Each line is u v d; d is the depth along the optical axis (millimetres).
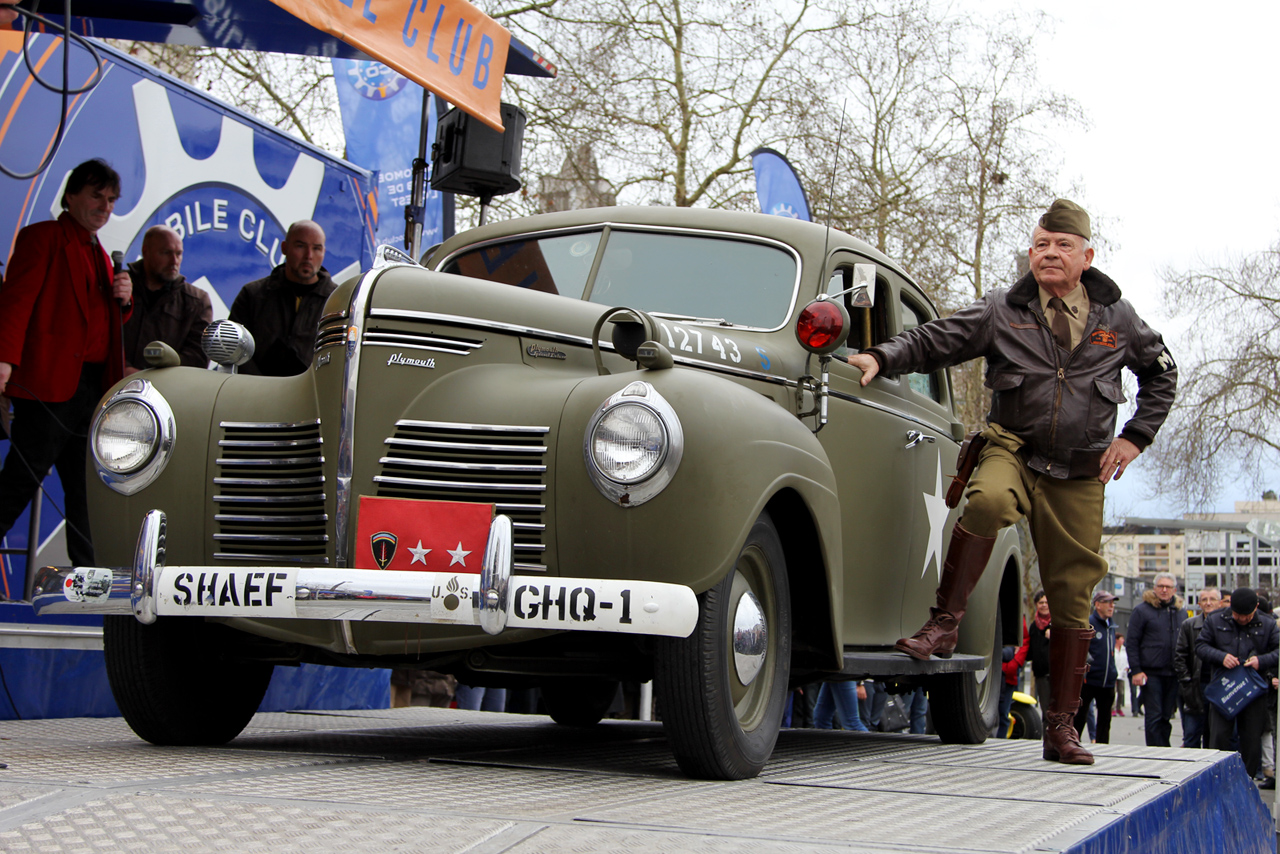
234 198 6574
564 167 18000
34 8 5102
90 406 4926
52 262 4703
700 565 2824
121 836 1771
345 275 7262
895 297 4836
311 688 5527
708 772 2922
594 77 18297
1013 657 9633
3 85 5527
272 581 2873
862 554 4262
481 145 5895
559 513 2896
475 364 3150
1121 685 28031
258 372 5648
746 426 2975
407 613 2764
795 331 3891
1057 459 3676
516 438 2980
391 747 3564
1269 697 9742
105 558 3250
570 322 3369
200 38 5816
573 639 3156
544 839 1807
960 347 3795
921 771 3289
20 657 4293
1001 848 1819
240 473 3205
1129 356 3824
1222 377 26156
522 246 4516
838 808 2344
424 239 9055
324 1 4418
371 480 3029
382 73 8977
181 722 3381
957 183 19797
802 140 17500
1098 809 2336
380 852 1696
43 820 1865
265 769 2715
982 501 3654
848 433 4203
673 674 2863
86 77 5820
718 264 4254
